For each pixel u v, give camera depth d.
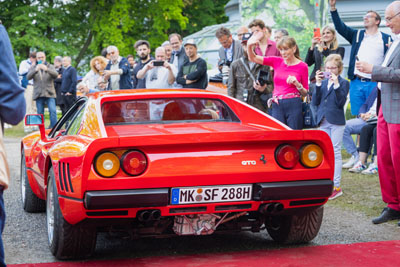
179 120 4.39
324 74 6.13
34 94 13.73
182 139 3.38
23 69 15.82
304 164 3.65
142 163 3.35
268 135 3.54
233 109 4.57
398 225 4.84
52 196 3.97
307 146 3.65
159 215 3.44
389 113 4.73
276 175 3.57
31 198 5.62
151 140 3.33
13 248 4.25
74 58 26.61
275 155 3.62
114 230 3.66
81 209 3.36
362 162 7.80
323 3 10.34
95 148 3.28
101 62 10.23
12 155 10.68
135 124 4.26
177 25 29.61
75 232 3.66
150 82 8.22
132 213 3.40
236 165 3.50
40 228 5.00
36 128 16.06
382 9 13.13
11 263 3.79
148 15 26.75
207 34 18.14
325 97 6.17
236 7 19.95
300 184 3.60
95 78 10.33
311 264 3.62
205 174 3.43
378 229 4.74
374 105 7.61
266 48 6.75
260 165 3.55
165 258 3.81
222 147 3.52
